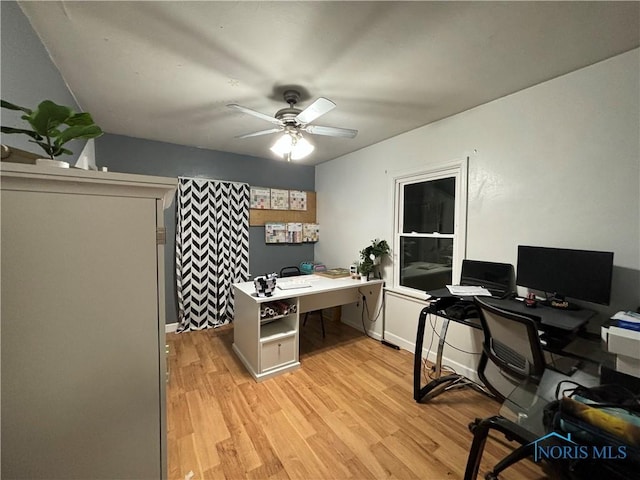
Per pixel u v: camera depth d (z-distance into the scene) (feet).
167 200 2.92
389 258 10.20
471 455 4.00
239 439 5.39
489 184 7.15
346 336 10.87
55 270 2.09
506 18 4.15
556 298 5.79
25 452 2.04
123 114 7.79
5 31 3.41
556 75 5.84
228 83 6.09
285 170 13.51
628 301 5.12
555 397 4.06
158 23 4.25
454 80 6.01
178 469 4.71
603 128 5.33
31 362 2.03
